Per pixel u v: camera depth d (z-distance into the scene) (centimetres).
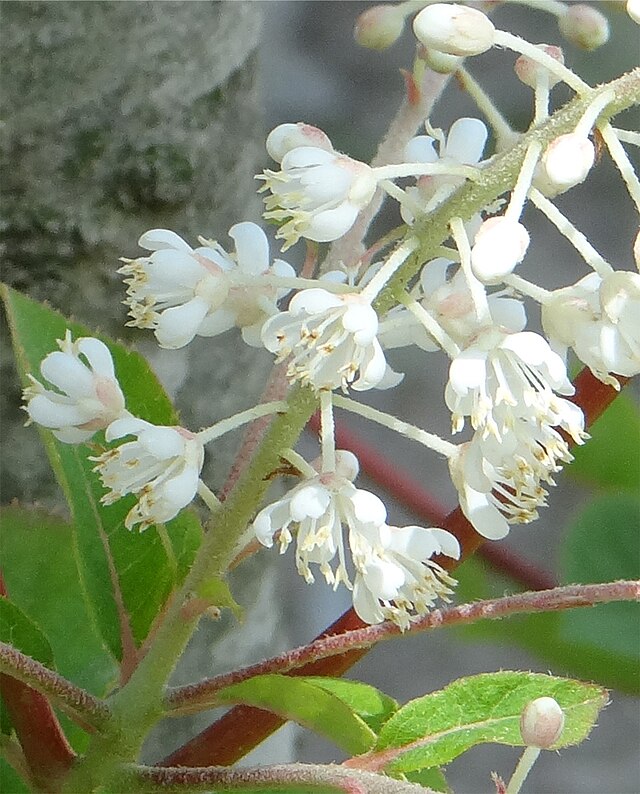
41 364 16
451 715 15
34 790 16
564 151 14
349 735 15
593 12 16
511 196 14
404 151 16
